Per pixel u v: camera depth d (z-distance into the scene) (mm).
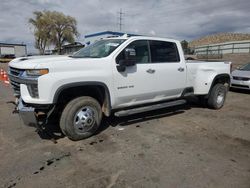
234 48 38938
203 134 4848
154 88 5281
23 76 4020
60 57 4871
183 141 4461
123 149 4074
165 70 5434
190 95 6301
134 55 4695
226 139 4602
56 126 5031
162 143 4348
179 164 3592
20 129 4930
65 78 3988
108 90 4527
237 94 9906
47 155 3822
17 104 4574
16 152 3908
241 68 11273
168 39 5668
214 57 31594
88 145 4215
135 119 5695
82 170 3398
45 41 52156
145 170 3412
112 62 4566
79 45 48906
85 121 4359
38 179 3164
